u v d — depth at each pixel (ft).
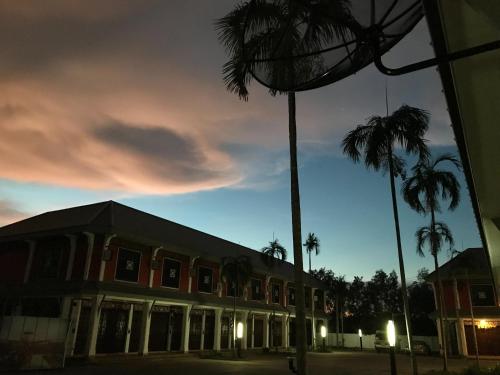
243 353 114.93
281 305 146.41
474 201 22.02
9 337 56.80
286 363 89.40
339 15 7.52
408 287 224.33
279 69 8.78
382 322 190.80
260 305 131.03
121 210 100.68
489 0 9.25
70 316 76.74
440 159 70.90
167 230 109.19
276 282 146.82
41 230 87.15
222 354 106.52
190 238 116.37
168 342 96.02
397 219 61.67
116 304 84.58
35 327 58.85
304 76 8.50
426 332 167.12
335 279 194.08
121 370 63.77
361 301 256.73
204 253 108.58
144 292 87.76
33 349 58.08
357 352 144.77
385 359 107.24
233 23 22.88
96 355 77.56
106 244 82.64
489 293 126.11
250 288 131.44
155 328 93.97
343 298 194.80
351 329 202.18
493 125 13.97
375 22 7.17
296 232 37.17
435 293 133.08
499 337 120.78
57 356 60.34
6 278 90.94
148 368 68.74
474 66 11.39
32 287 82.12
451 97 12.65
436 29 9.50
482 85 12.09
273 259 115.65
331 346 176.14
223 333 118.21
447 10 9.68
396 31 7.16
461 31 10.28
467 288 127.54
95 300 77.56
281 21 8.66
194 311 106.63
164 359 87.92
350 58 7.73
